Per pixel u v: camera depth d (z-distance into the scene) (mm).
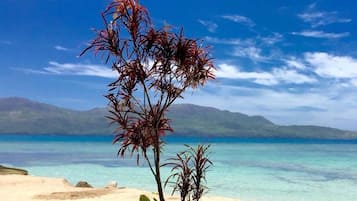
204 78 8047
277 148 128125
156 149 8141
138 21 7648
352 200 25469
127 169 45594
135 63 7738
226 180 35688
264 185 32438
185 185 8703
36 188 22531
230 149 113938
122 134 7777
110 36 7551
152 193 20375
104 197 19453
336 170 46656
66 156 70312
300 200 25406
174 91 8047
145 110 7926
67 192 20922
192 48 7848
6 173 28328
